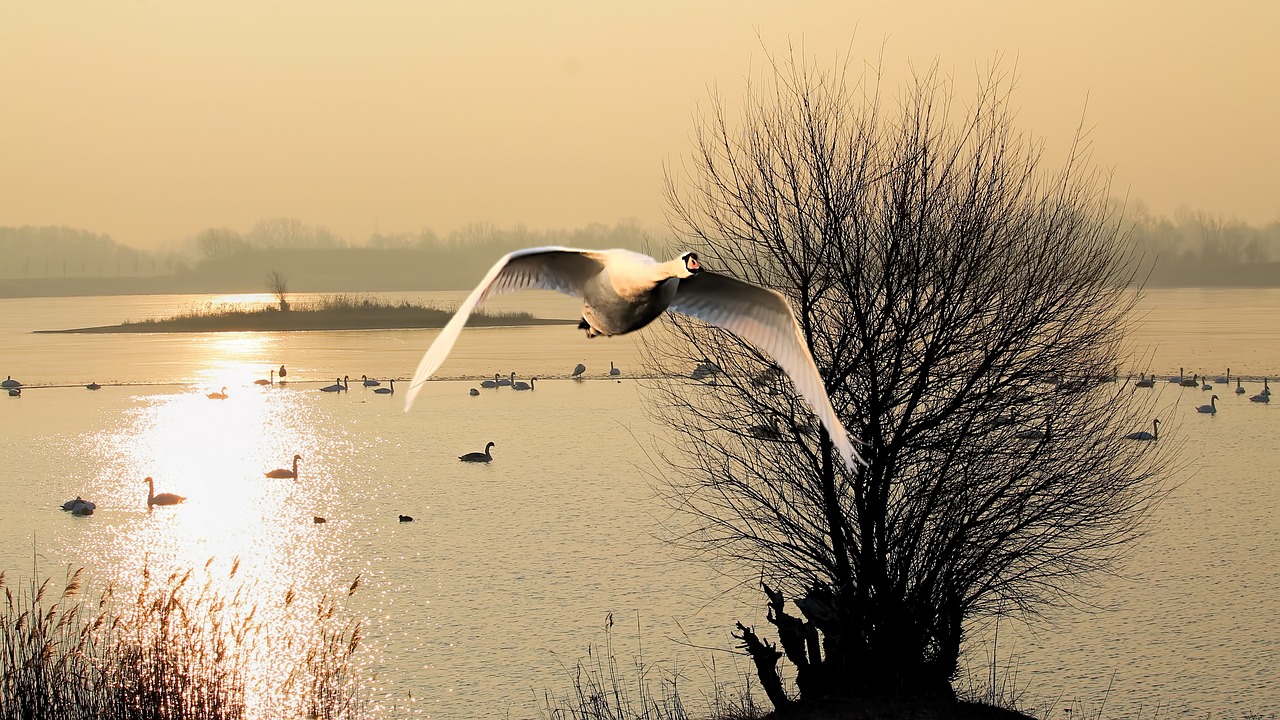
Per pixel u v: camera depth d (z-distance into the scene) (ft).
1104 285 79.05
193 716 63.98
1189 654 95.40
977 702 78.33
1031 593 84.38
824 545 77.92
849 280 75.36
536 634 104.17
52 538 147.64
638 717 82.28
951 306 76.23
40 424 261.85
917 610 75.51
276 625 107.24
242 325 654.53
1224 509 150.10
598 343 524.11
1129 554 127.03
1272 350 394.93
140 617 67.56
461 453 217.77
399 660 97.60
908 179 77.20
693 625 104.73
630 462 197.98
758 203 79.87
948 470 76.43
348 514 162.50
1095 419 77.87
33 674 61.98
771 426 77.25
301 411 287.89
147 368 402.93
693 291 24.75
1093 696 86.33
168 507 168.66
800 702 74.28
